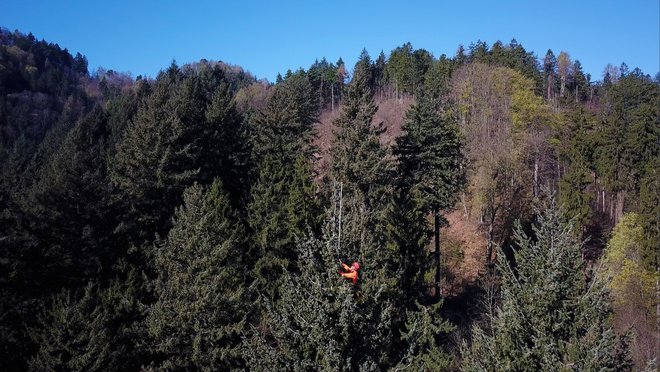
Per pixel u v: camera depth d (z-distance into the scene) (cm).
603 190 5600
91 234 2858
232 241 2750
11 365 2302
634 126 5331
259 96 11081
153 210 3431
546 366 1109
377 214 2998
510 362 1166
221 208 3328
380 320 1193
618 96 7888
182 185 3578
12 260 2586
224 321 2450
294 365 1068
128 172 3578
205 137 4275
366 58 11912
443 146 3712
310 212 3147
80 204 2952
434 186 3706
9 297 2467
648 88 7925
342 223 1312
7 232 2677
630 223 3625
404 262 2845
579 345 1121
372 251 1441
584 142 5578
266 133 4747
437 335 2891
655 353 2517
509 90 6056
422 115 3753
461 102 6081
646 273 3216
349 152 3544
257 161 4500
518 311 1212
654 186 3653
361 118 3622
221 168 4228
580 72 10794
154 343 2358
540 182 5503
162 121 3791
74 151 3741
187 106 4288
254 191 3622
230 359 2361
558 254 1203
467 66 7119
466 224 5150
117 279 2595
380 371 1170
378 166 3422
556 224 1269
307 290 1141
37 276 2697
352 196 3167
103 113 6425
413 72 9625
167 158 3544
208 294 2322
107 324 2361
